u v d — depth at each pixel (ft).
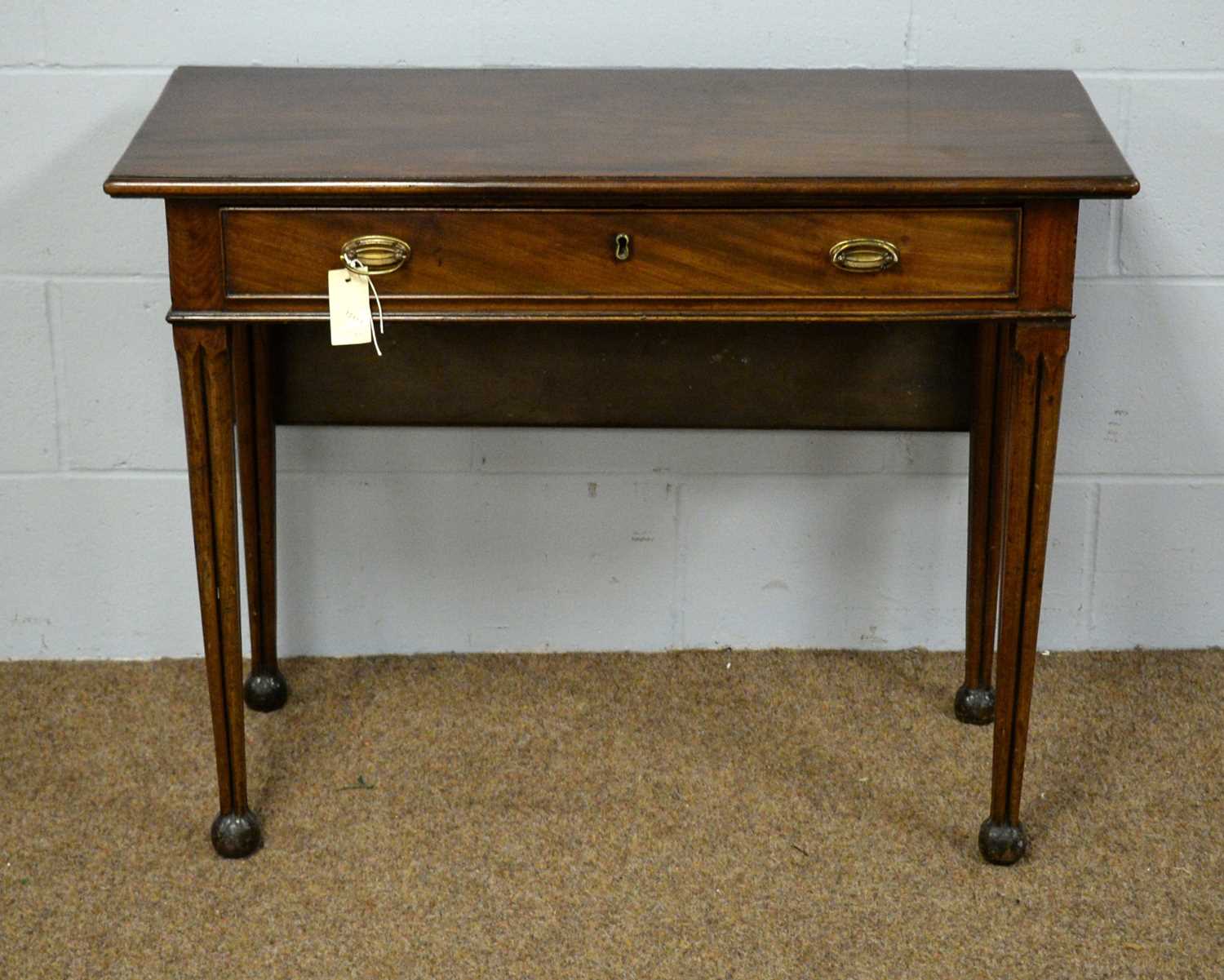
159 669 7.86
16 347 7.48
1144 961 5.86
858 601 7.93
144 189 5.49
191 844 6.56
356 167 5.62
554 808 6.77
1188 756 7.13
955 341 7.07
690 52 7.20
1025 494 5.98
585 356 7.11
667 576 7.90
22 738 7.26
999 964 5.85
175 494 7.73
